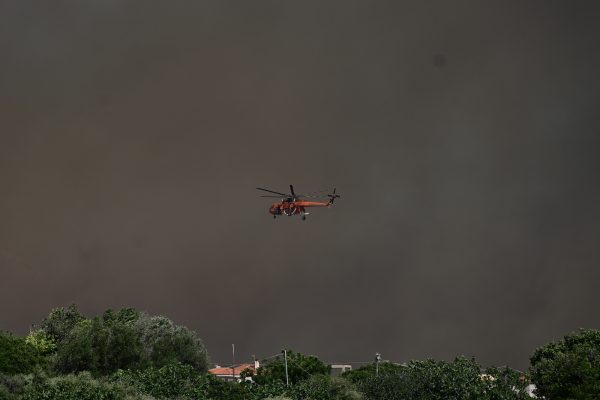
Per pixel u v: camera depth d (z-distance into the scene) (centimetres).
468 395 9581
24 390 9306
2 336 11681
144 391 9644
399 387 10262
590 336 11381
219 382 10425
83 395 8831
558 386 9688
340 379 10862
